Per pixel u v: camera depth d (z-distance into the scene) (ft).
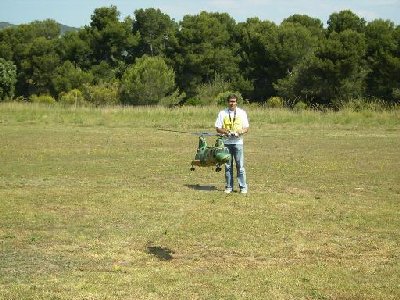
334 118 116.67
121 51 242.37
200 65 221.25
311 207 40.04
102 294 23.56
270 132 98.17
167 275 25.94
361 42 184.14
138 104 184.75
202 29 221.87
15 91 237.45
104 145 77.46
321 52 185.57
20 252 29.40
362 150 73.92
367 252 29.91
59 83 223.71
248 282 25.12
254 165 60.44
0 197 42.55
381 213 38.37
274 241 31.60
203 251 29.78
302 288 24.48
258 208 39.52
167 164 60.59
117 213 37.83
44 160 62.85
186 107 137.08
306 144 80.84
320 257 29.01
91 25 242.58
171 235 32.58
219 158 36.35
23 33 241.35
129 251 29.68
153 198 42.70
